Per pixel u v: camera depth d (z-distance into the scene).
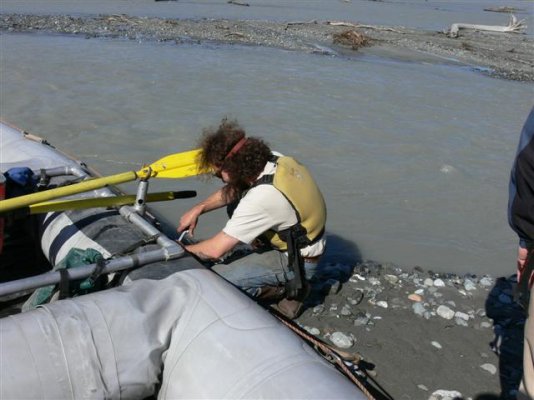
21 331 2.04
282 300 3.54
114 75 9.57
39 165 3.70
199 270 2.55
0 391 1.91
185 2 25.09
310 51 13.91
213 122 7.48
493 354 3.46
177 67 10.55
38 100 7.91
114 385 2.11
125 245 2.83
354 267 4.37
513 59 15.66
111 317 2.17
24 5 19.61
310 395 1.99
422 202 5.74
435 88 10.81
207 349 2.18
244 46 13.84
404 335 3.57
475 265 4.65
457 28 19.48
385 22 23.81
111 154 6.27
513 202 2.37
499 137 8.02
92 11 19.09
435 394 3.04
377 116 8.49
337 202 5.57
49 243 3.18
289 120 7.88
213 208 3.48
